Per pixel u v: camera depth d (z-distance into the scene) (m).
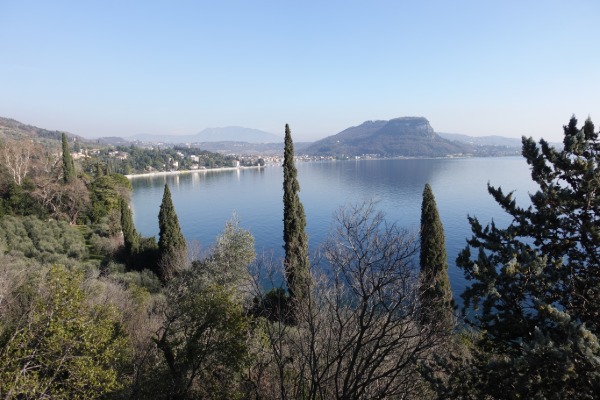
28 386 9.92
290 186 23.25
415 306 8.48
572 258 7.91
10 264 23.66
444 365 7.56
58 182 58.59
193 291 17.41
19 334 11.02
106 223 54.16
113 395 12.13
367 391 9.37
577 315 7.28
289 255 22.05
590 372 5.58
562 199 7.58
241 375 12.44
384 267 8.54
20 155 59.03
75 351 11.51
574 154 7.88
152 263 37.78
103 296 19.38
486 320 7.72
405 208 69.62
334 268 9.20
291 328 13.15
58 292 11.55
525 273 7.12
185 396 12.22
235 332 12.30
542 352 5.60
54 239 40.28
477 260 7.72
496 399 6.70
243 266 22.17
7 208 48.47
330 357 10.25
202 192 131.75
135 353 15.07
